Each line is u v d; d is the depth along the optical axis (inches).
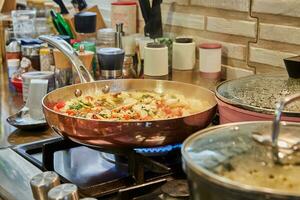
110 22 95.0
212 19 69.6
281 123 33.1
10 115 65.4
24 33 93.3
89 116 48.4
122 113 49.8
